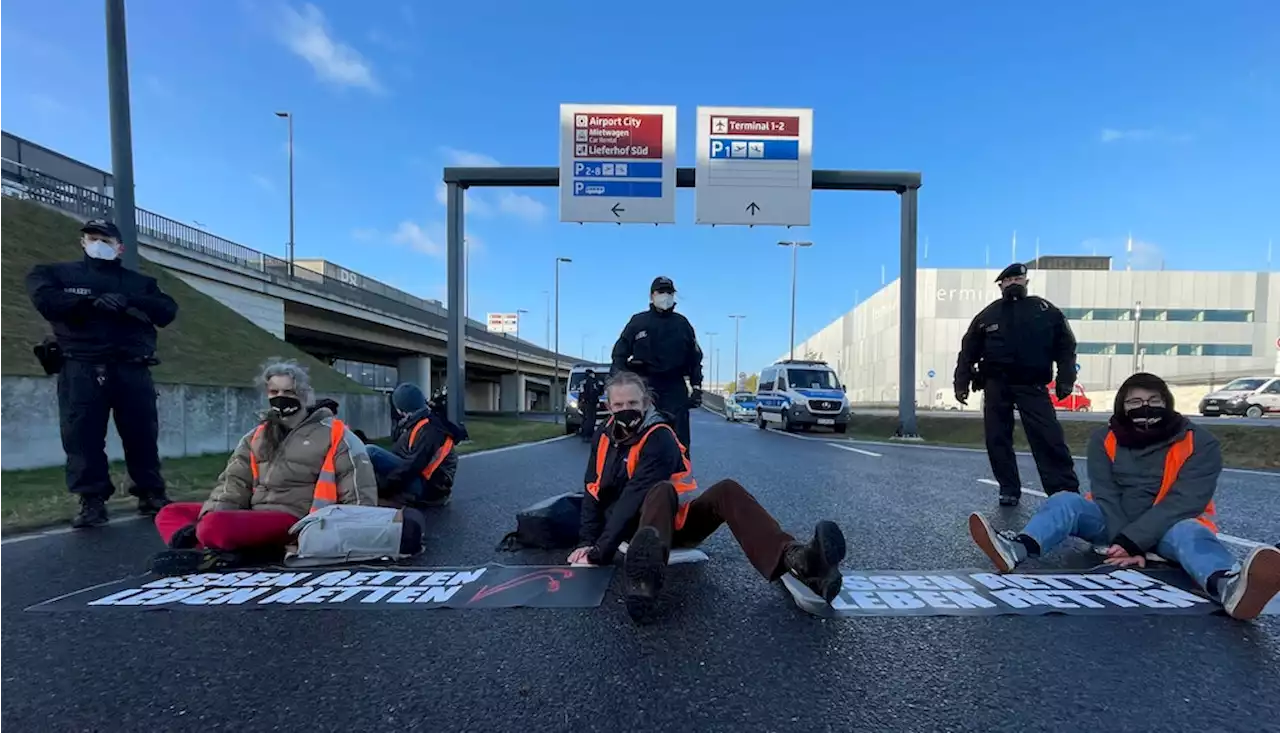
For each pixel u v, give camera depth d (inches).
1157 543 127.9
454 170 581.3
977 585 122.4
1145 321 2219.5
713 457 401.1
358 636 99.3
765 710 77.2
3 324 426.9
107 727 73.8
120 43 268.8
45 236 635.5
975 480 282.4
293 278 1163.9
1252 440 518.9
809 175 579.2
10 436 320.5
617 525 129.0
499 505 221.1
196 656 92.5
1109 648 93.7
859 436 730.2
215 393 443.8
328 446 147.9
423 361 1803.6
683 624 104.0
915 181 609.6
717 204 573.6
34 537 173.9
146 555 152.8
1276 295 2214.6
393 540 140.5
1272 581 98.0
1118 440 138.7
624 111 571.8
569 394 740.0
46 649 95.0
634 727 73.5
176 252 891.4
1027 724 73.7
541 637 98.8
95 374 189.8
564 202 569.0
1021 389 209.0
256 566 137.6
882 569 134.2
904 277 623.2
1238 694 80.2
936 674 86.0
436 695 81.1
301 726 74.0
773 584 124.6
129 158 273.9
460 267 589.6
